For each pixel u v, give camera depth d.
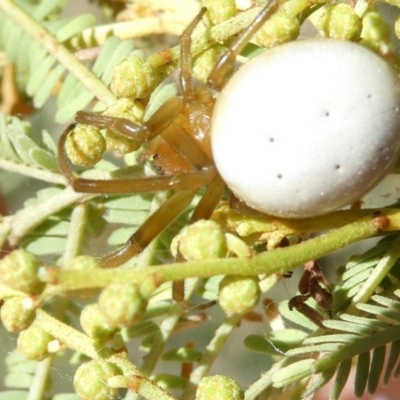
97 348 0.10
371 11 0.10
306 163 0.10
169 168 0.11
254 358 0.12
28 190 0.12
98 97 0.11
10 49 0.11
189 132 0.11
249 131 0.10
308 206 0.10
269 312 0.11
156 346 0.11
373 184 0.10
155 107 0.11
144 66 0.10
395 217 0.10
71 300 0.11
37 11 0.11
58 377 0.11
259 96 0.10
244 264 0.09
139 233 0.11
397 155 0.10
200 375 0.11
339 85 0.10
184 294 0.11
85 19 0.11
